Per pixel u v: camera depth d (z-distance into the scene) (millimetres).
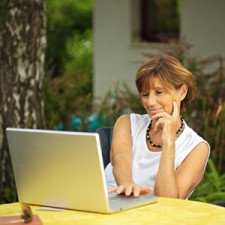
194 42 8508
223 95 5613
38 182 2150
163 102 2777
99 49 9836
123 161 2902
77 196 2072
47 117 5617
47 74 5980
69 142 2000
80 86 6176
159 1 9586
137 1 9555
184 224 1900
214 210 2092
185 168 2736
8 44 4250
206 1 8336
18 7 4168
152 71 2768
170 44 6902
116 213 2061
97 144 1945
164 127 2695
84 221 1962
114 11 9578
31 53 4227
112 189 2344
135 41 9492
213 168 4367
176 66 2791
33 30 4207
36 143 2086
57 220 1984
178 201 2246
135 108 5699
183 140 2857
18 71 4230
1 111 4320
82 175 2020
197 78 5738
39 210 2141
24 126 4254
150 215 2025
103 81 9789
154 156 2898
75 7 18312
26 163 2152
